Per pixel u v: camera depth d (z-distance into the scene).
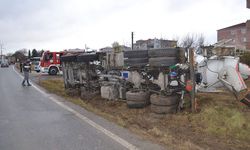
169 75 9.70
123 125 7.96
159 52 9.74
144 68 10.62
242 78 9.25
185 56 9.79
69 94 15.09
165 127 7.80
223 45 9.85
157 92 10.03
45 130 7.71
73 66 15.46
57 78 29.39
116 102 11.60
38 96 14.88
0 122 8.80
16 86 21.14
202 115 8.38
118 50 12.34
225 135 6.93
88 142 6.53
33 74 38.31
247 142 6.47
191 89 9.00
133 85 11.26
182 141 6.45
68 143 6.52
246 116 8.27
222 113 8.48
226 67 9.16
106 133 7.19
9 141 6.80
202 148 5.99
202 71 9.63
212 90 9.74
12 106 11.81
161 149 5.88
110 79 12.27
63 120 8.84
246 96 8.77
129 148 6.00
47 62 34.91
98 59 13.37
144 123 8.29
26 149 6.20
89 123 8.34
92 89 13.71
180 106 9.30
